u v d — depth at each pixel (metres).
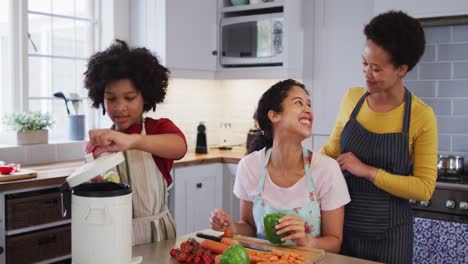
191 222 3.55
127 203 1.33
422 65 3.44
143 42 3.73
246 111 4.31
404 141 1.89
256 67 3.85
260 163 1.83
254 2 3.82
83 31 3.76
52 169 3.01
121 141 1.47
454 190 2.81
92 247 1.29
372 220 1.92
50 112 3.57
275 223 1.56
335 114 3.66
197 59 3.83
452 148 3.39
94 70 1.69
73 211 1.31
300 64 3.77
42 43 3.52
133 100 1.69
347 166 1.89
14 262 2.63
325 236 1.73
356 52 3.54
